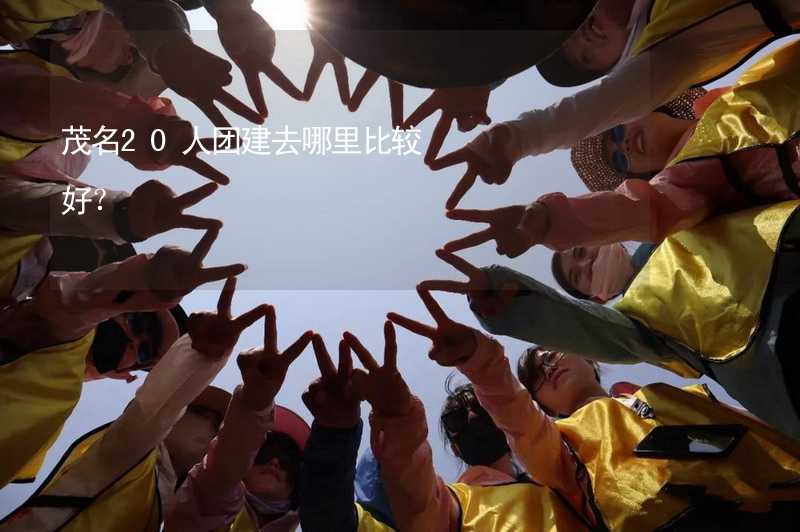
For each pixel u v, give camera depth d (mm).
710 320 777
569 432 941
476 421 1104
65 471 829
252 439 806
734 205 834
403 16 556
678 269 832
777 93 827
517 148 746
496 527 854
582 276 960
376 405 795
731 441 846
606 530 814
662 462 854
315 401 815
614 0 806
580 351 850
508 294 787
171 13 752
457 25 560
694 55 812
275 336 803
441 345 809
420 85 607
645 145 942
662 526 792
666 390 958
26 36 827
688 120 950
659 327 830
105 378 1059
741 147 804
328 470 804
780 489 792
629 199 786
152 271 734
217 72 716
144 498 833
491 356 829
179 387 798
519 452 882
